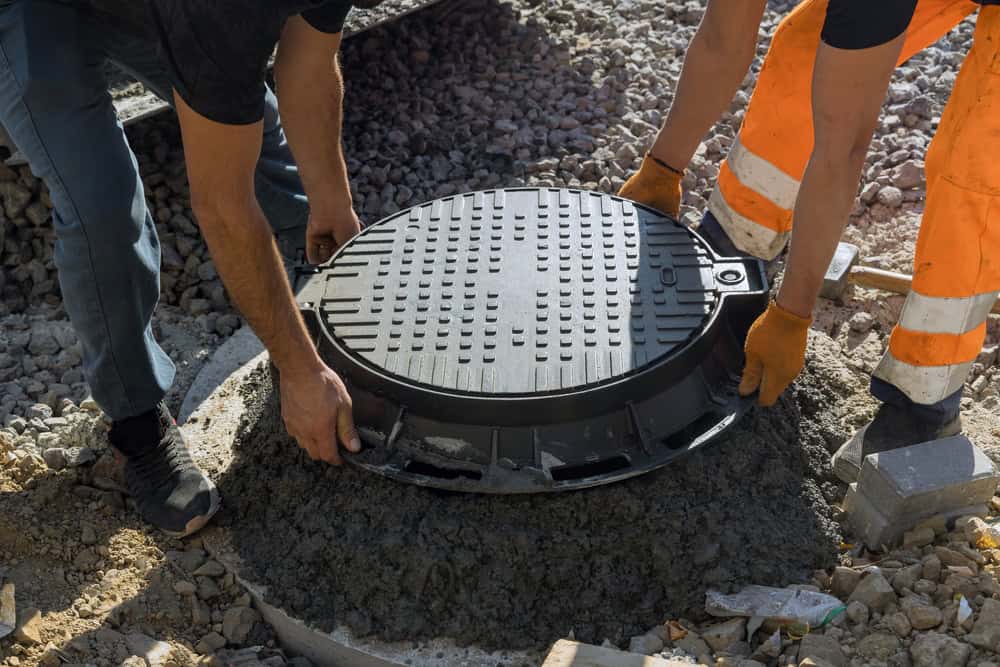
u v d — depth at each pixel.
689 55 2.94
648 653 2.35
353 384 2.56
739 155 3.08
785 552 2.52
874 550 2.57
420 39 4.88
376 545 2.47
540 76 4.77
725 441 2.63
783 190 3.05
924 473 2.51
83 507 2.79
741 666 2.24
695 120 3.02
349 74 4.64
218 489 2.79
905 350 2.64
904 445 2.72
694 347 2.55
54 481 2.83
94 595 2.56
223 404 3.11
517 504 2.49
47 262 3.75
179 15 1.86
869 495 2.57
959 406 2.83
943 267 2.50
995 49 2.28
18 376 3.39
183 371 3.39
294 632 2.51
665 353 2.53
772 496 2.62
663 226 2.95
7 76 2.34
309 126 2.70
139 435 2.69
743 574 2.47
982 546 2.53
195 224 3.88
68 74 2.36
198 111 1.97
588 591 2.45
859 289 3.57
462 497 2.51
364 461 2.49
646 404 2.50
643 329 2.60
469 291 2.74
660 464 2.45
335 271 2.83
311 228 2.98
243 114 1.99
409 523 2.48
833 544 2.57
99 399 2.63
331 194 2.89
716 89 2.96
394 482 2.55
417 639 2.42
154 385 2.66
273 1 1.86
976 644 2.26
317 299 2.74
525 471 2.44
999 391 3.19
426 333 2.62
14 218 3.76
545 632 2.41
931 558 2.46
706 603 2.43
